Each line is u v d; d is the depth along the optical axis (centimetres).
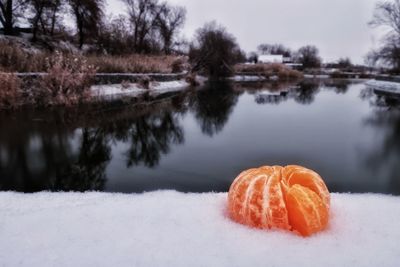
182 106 1839
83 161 753
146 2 4588
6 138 945
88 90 1733
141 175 659
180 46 5191
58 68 1559
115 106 1672
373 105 2022
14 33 2614
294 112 1684
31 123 1153
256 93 2827
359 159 800
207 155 827
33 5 2503
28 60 1611
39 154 801
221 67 4984
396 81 3519
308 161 782
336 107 1909
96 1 2817
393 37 4541
